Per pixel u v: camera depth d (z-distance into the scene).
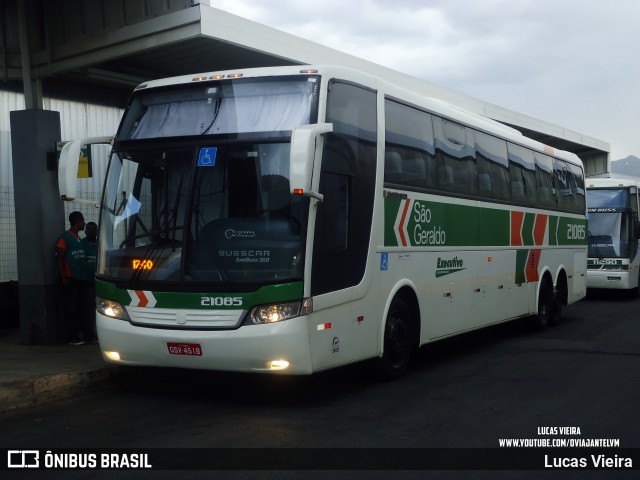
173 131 8.25
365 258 8.63
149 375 9.79
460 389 9.09
